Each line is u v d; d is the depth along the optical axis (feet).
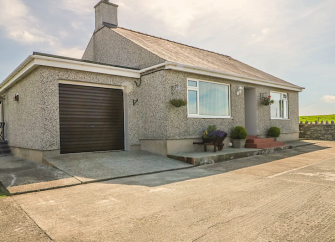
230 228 9.66
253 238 8.74
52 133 25.39
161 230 9.64
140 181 18.80
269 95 44.14
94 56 43.83
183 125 30.35
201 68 30.76
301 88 50.83
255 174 20.62
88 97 28.81
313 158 29.17
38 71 25.11
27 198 14.60
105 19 41.63
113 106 31.04
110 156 27.14
